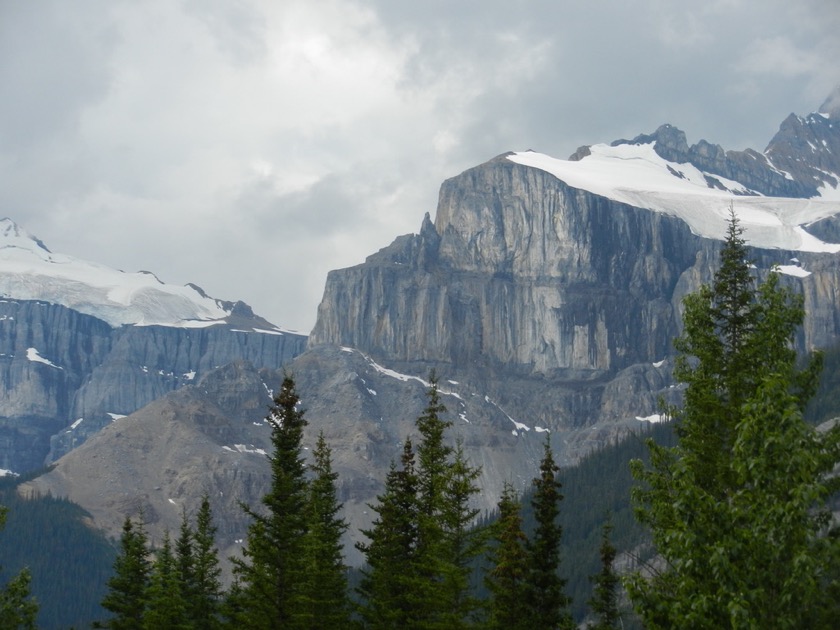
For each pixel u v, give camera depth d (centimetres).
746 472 5975
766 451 5853
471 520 11975
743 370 7700
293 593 11650
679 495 6356
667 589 6588
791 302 7794
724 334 8106
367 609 11862
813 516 6191
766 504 5812
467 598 11206
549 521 12288
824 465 6181
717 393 7825
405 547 11969
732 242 8350
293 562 11656
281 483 12131
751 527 5959
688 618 5806
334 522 13638
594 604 12456
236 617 11862
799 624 5791
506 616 11400
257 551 11850
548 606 11769
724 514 6075
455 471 11494
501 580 11612
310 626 11406
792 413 5791
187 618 14975
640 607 6259
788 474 5775
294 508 12162
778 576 5791
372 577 12162
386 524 11944
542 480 12456
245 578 11888
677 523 6256
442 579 11462
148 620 14238
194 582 16275
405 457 12250
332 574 11912
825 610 5831
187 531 16725
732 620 5559
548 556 12069
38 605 11112
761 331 7725
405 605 11531
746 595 5709
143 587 15688
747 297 8112
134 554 15925
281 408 12706
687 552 6034
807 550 5672
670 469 7288
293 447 12612
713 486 7400
